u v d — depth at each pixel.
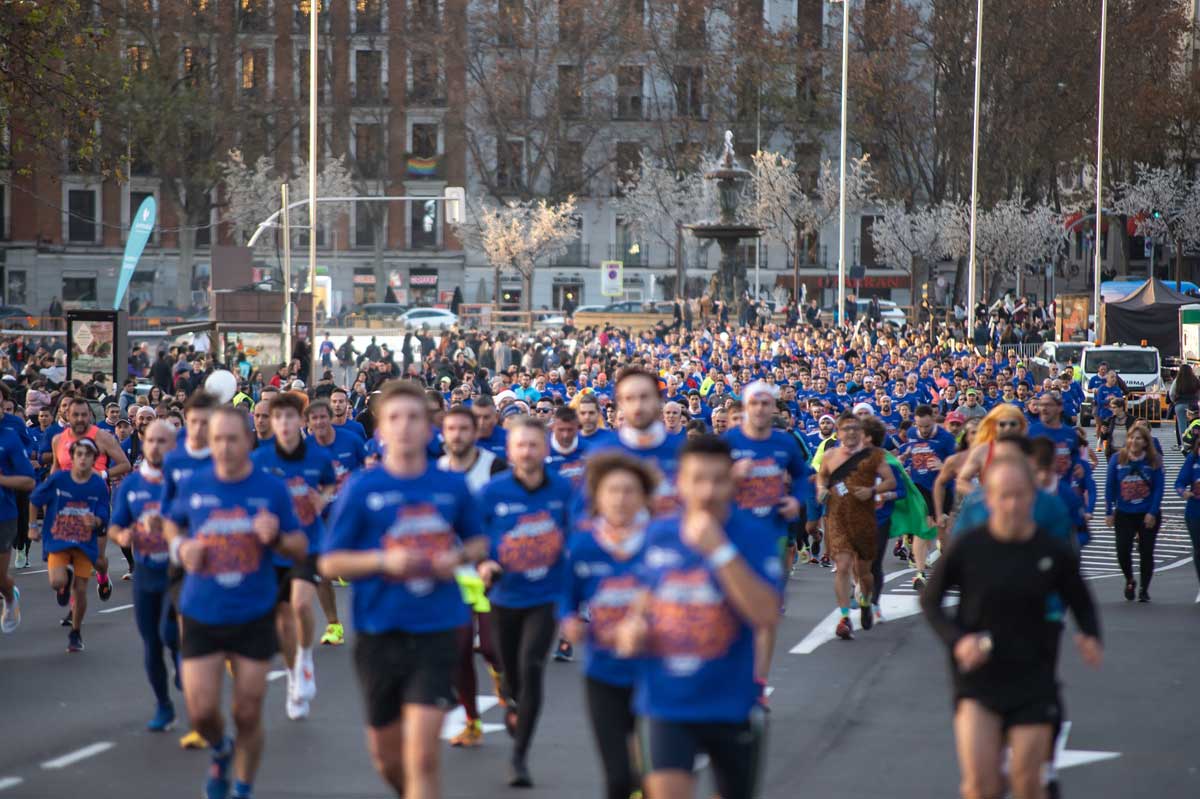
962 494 41.38
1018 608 23.25
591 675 25.06
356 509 24.64
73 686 41.12
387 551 24.45
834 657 45.56
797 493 40.62
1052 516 28.91
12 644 48.50
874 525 49.06
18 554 70.81
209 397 32.81
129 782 30.41
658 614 20.50
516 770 30.09
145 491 35.44
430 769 23.81
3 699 39.25
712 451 20.39
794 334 162.88
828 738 34.75
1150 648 47.53
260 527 27.50
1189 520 58.78
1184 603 58.31
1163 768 32.03
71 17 107.44
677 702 20.36
